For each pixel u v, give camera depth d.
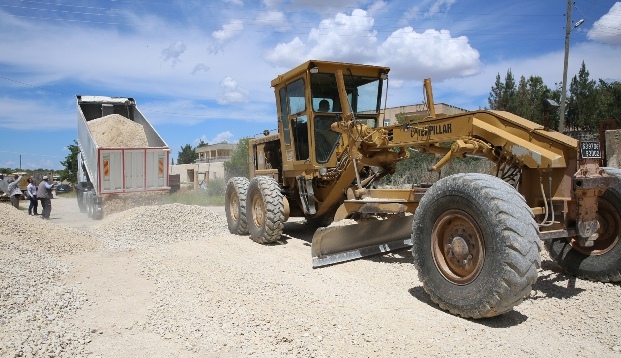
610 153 8.95
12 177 28.08
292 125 8.26
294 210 9.07
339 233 6.37
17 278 5.44
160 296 5.07
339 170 7.45
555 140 4.47
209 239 8.77
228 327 3.97
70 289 5.34
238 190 9.18
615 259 5.11
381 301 4.71
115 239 9.29
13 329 3.88
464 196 4.22
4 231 7.85
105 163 14.55
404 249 7.20
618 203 5.08
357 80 7.99
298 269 6.11
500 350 3.52
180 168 48.56
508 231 3.86
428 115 6.19
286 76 8.11
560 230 4.41
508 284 3.84
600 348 3.58
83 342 3.78
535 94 30.31
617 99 27.55
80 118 17.12
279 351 3.48
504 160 4.91
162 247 8.18
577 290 5.02
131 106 18.62
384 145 6.39
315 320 4.07
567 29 22.27
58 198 33.31
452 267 4.39
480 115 5.08
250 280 5.49
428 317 4.22
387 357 3.37
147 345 3.74
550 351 3.52
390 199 6.29
